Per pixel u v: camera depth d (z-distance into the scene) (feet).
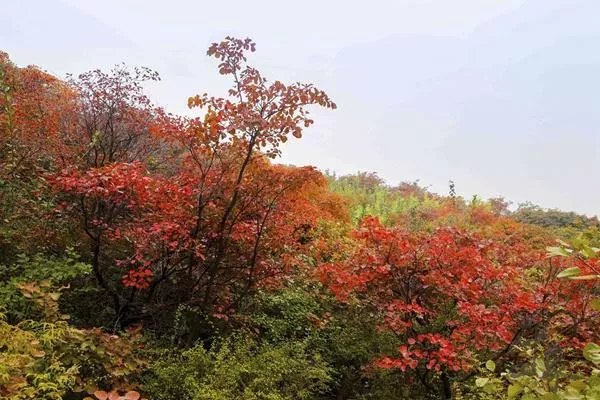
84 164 21.34
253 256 16.65
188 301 16.11
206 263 16.66
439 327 15.79
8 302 12.67
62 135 22.04
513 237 33.65
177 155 23.41
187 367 13.00
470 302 14.80
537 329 14.60
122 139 22.74
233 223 16.38
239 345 14.48
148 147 23.38
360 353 16.78
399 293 15.83
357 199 48.32
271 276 17.66
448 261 15.11
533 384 7.39
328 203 32.50
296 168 16.72
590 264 6.80
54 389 8.98
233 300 17.46
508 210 63.21
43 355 9.59
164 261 16.25
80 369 10.92
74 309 16.37
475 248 16.53
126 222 17.60
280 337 16.56
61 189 17.28
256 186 16.48
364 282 15.65
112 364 11.23
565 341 13.87
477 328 13.17
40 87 24.13
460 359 13.97
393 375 16.47
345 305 19.65
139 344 13.98
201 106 15.67
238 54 15.42
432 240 15.80
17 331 10.27
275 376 13.37
